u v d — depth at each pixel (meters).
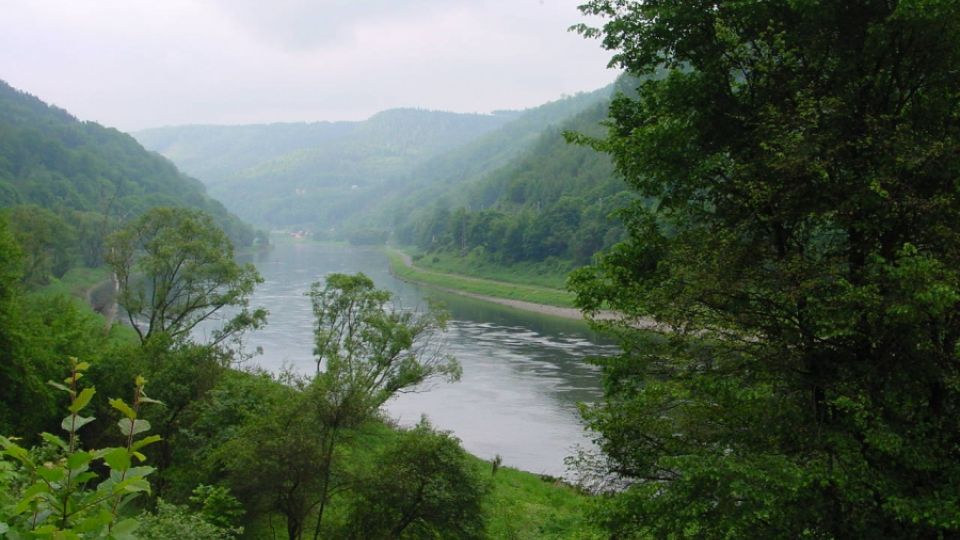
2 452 4.02
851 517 9.52
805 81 10.95
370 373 28.52
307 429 16.61
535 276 118.12
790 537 9.55
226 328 38.38
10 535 3.73
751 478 9.34
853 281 10.10
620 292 12.06
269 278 118.06
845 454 9.49
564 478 30.25
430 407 43.91
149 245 37.12
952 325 9.65
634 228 12.98
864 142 9.95
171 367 22.56
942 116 10.55
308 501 17.05
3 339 21.58
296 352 55.81
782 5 10.97
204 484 19.08
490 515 22.33
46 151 156.12
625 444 11.88
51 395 22.80
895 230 10.17
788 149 9.70
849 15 10.58
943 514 8.38
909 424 9.70
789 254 10.42
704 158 11.38
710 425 11.36
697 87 11.62
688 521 10.15
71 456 3.74
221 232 39.16
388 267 156.62
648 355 12.09
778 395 10.55
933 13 8.95
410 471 16.91
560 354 60.56
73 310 29.39
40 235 63.31
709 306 11.06
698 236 11.92
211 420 20.48
